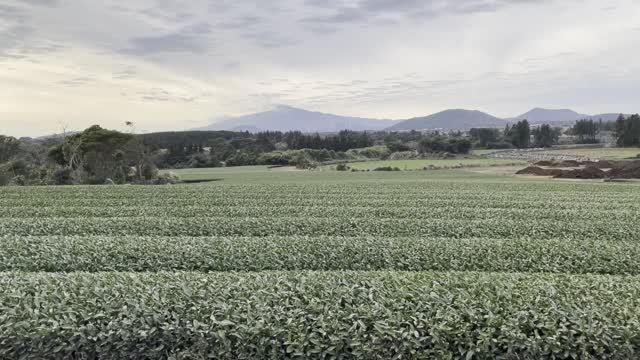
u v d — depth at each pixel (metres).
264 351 7.70
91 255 13.79
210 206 30.67
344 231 20.44
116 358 7.92
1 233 19.33
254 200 34.81
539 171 70.88
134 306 8.48
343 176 72.50
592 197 38.06
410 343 7.62
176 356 7.79
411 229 20.72
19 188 42.16
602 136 187.38
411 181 57.31
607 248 14.88
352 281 9.99
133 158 68.38
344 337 7.68
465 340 7.72
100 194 37.78
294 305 8.55
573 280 10.40
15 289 9.42
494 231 20.62
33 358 7.84
